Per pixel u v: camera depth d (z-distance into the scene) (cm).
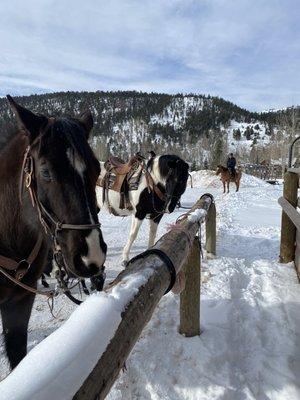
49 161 187
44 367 90
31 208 212
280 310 361
